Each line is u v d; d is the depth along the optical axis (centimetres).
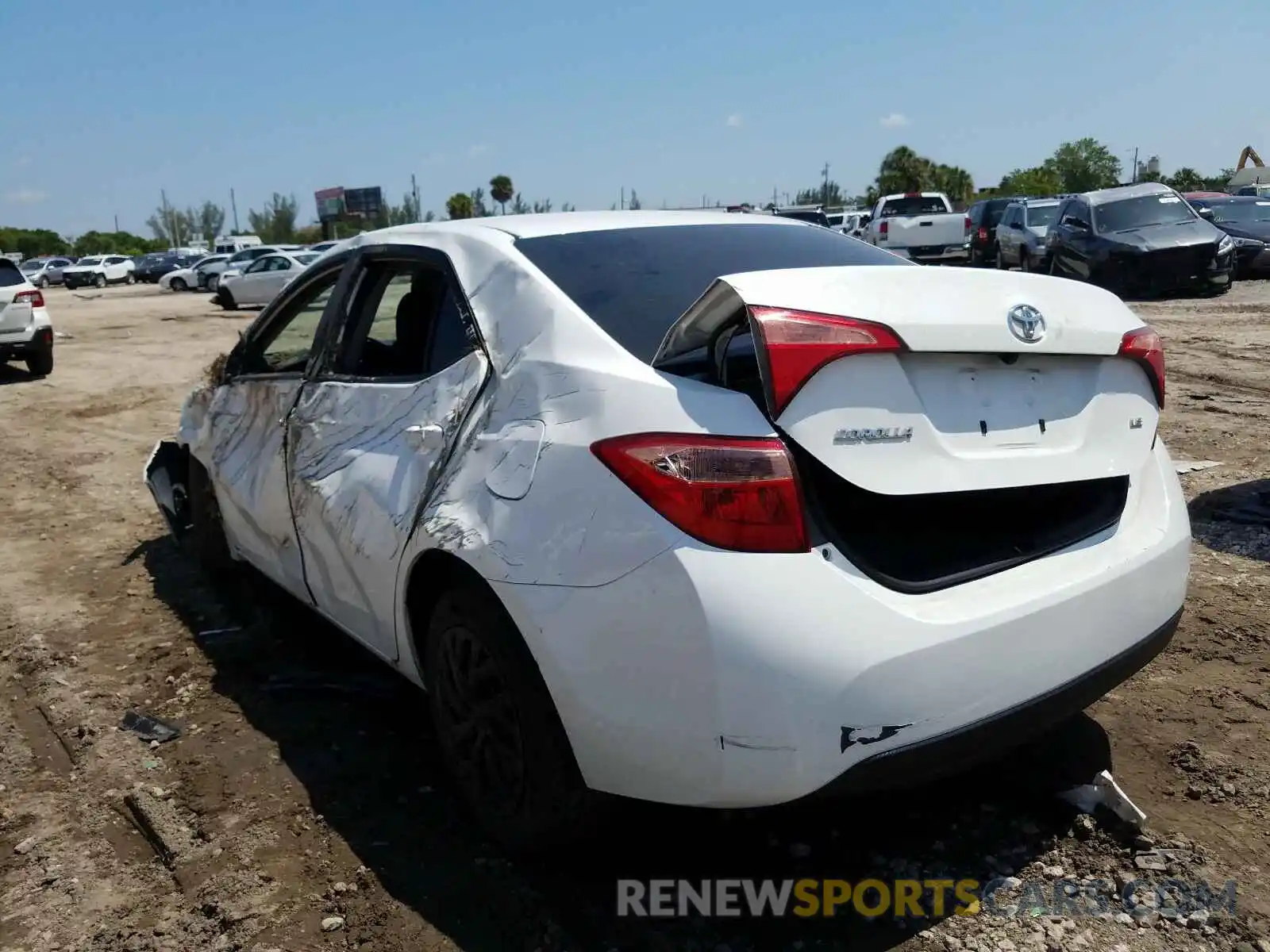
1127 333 270
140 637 456
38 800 329
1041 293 258
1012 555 249
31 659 436
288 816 307
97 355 1672
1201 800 291
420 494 285
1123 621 258
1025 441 249
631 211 361
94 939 260
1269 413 779
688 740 222
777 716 214
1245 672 365
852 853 276
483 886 269
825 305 229
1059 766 307
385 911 261
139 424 1012
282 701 384
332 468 336
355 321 362
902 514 236
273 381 405
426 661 297
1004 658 232
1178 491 294
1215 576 456
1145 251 1578
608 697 230
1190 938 240
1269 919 244
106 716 380
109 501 709
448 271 319
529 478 249
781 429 223
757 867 271
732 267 309
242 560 475
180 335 2030
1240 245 1856
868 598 221
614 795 247
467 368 291
